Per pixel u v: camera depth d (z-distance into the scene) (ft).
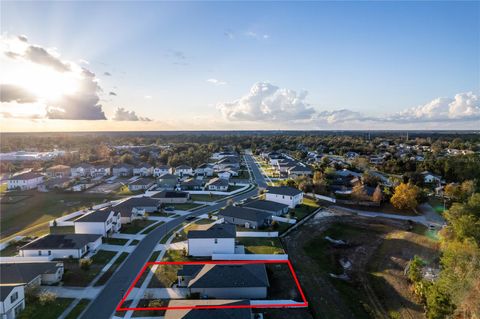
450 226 181.68
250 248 164.86
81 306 112.06
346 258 163.12
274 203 232.53
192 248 155.74
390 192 271.69
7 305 102.78
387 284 136.67
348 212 237.66
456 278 110.52
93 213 186.91
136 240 177.06
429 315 110.32
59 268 132.67
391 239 188.75
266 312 110.11
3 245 170.19
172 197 264.31
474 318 94.07
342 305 118.83
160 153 527.40
